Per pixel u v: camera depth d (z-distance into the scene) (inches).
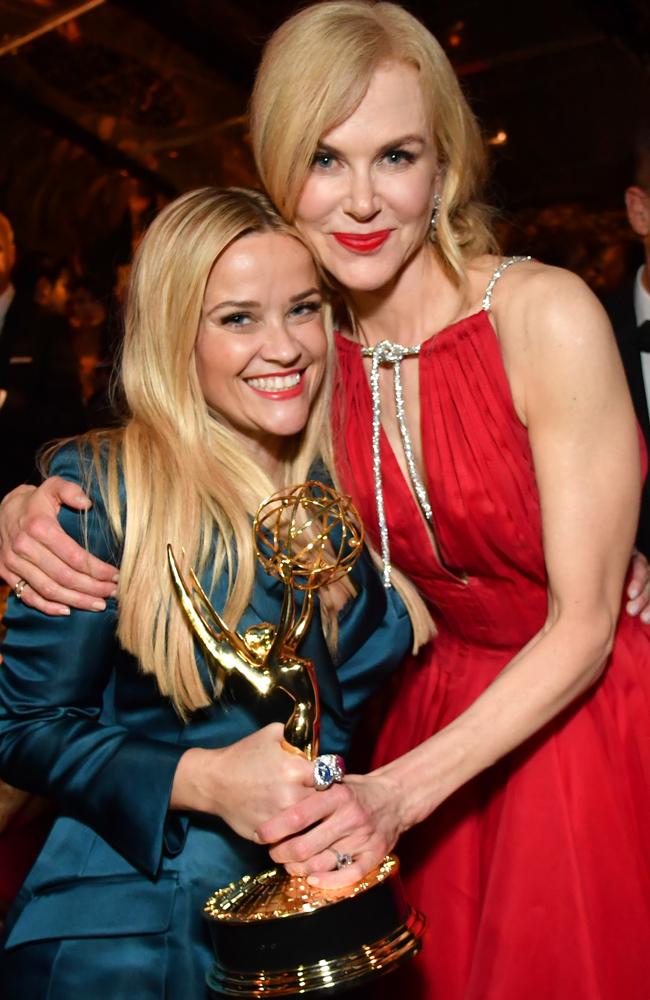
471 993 74.9
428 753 68.1
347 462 80.7
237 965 58.2
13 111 257.0
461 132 73.2
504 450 75.4
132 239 271.3
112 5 247.9
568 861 74.9
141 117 265.4
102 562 66.3
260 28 255.4
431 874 81.1
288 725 61.7
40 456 72.7
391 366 79.3
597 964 73.1
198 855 65.5
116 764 64.4
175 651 65.5
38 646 66.9
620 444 71.6
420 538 79.9
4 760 67.1
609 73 229.9
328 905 57.7
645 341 105.8
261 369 69.5
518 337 72.7
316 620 69.4
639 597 81.7
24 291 159.8
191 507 67.4
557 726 77.9
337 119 68.0
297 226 71.6
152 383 69.8
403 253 72.6
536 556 77.6
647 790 77.7
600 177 236.2
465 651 85.3
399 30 69.7
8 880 95.0
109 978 63.2
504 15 226.5
